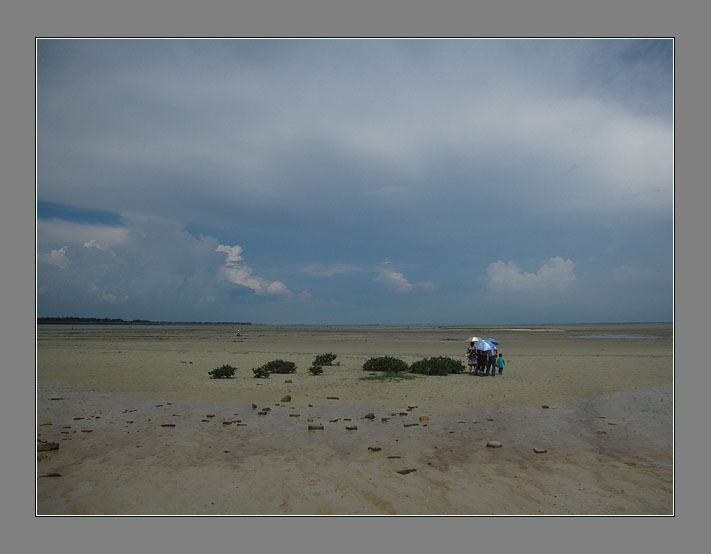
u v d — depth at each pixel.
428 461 8.98
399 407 14.37
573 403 14.95
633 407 14.33
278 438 10.71
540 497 7.27
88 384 19.03
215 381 20.00
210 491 7.52
